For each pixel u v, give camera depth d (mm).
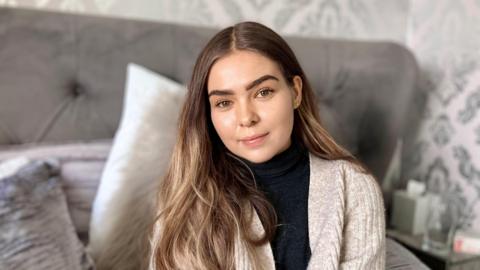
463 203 1390
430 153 1496
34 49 1041
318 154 822
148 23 1158
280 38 754
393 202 1450
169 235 762
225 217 756
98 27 1095
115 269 907
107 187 941
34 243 799
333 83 1354
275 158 768
